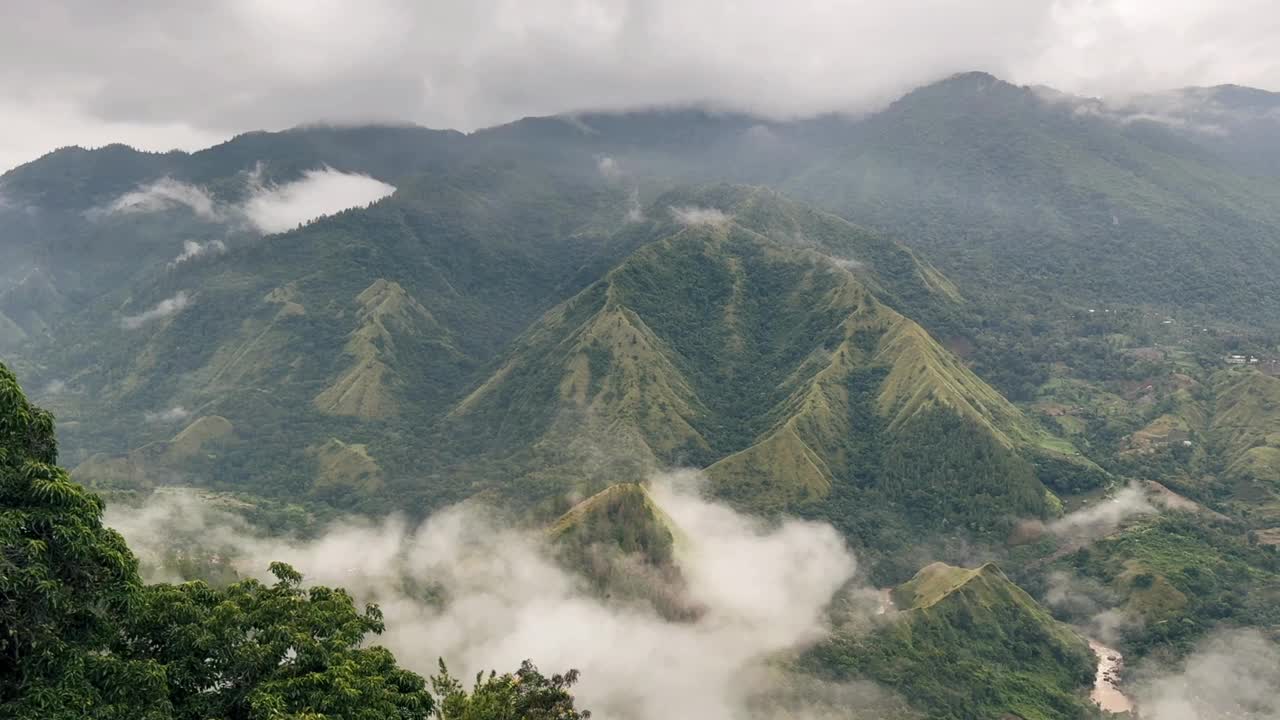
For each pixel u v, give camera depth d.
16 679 41.50
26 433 44.44
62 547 42.28
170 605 48.84
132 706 42.31
